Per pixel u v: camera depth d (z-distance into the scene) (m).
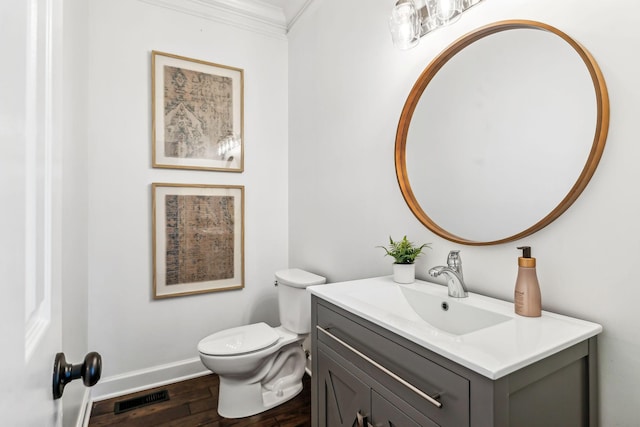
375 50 1.78
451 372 0.78
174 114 2.29
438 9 1.23
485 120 1.24
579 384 0.88
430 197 1.46
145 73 2.22
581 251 0.98
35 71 0.41
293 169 2.64
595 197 0.95
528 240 1.11
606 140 0.92
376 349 1.03
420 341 0.85
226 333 2.02
